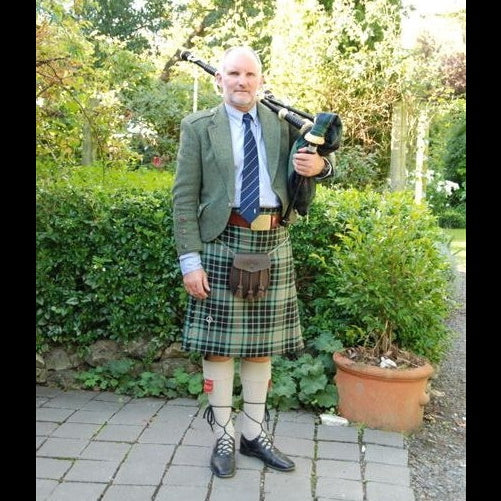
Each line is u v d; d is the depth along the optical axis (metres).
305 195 2.01
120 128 3.75
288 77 5.86
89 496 1.94
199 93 7.45
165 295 2.85
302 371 2.60
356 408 2.50
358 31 5.83
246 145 1.99
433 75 6.00
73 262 2.85
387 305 2.53
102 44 5.15
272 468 2.13
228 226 2.02
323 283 2.87
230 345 2.05
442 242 4.10
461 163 9.75
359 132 5.97
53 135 3.24
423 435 2.49
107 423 2.48
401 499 1.97
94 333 2.91
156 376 2.82
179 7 10.16
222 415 2.13
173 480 2.04
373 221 2.67
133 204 2.83
